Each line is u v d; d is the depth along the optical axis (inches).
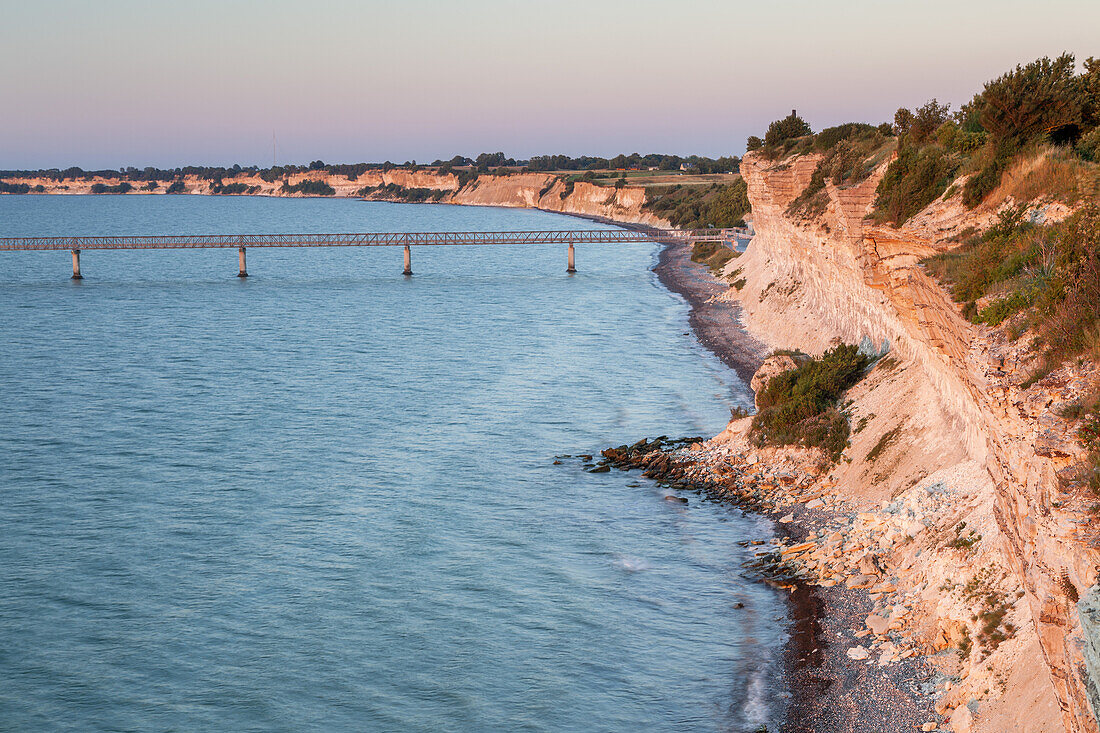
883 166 2453.2
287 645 1366.9
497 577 1569.9
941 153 1940.2
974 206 1585.9
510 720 1177.4
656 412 2573.8
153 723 1193.4
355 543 1721.2
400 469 2135.8
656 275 6171.3
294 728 1176.2
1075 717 695.1
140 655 1346.0
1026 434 805.2
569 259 6589.6
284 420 2571.4
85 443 2349.9
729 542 1669.5
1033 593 772.0
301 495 1972.2
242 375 3191.4
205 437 2405.3
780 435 1993.1
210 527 1804.9
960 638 1165.1
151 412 2667.3
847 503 1704.0
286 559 1654.8
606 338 3811.5
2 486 2025.1
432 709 1205.7
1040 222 1286.9
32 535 1763.0
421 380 3078.2
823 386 2102.6
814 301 3262.8
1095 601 629.3
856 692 1150.3
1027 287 970.7
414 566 1619.1
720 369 3117.6
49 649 1362.0
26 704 1232.8
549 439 2348.7
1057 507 701.9
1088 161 1432.1
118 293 5615.2
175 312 4785.9
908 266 1743.4
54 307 4953.3
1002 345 906.1
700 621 1400.1
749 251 5196.9
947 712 1054.4
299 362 3417.8
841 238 2664.9
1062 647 719.1
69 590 1541.6
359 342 3843.5
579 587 1524.4
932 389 1781.5
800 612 1382.9
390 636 1386.6
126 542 1732.3
